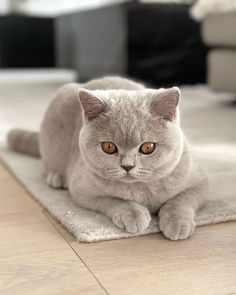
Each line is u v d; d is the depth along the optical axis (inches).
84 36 65.2
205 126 35.4
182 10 55.6
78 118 21.5
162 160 16.6
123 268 14.7
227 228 17.6
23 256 15.6
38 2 79.7
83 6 80.0
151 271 14.5
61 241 16.7
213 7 44.3
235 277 14.0
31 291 13.5
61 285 13.7
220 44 45.9
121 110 16.6
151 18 54.5
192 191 18.5
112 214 17.5
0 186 22.9
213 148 28.7
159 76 57.3
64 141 22.0
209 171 23.8
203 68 58.8
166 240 16.6
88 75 65.4
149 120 16.4
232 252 15.6
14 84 66.1
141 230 16.8
